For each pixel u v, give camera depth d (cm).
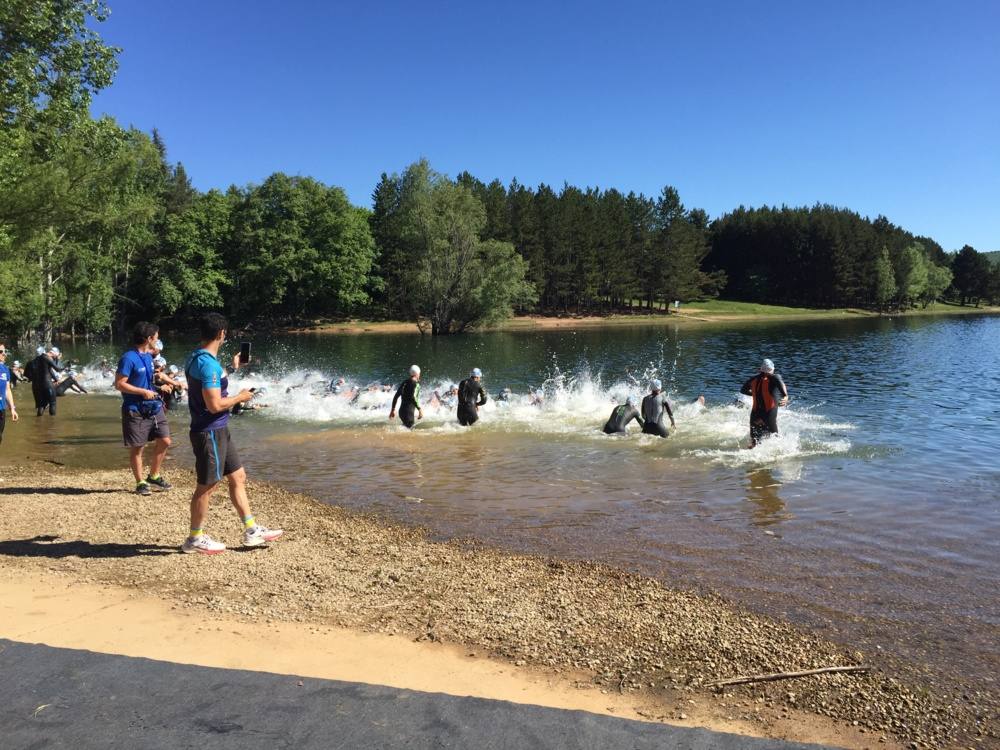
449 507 860
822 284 10169
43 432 1443
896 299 10712
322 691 313
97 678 322
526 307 8119
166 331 6269
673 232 8856
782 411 1667
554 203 8694
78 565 591
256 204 6556
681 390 2181
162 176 6506
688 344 4394
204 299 6172
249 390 646
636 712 383
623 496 911
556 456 1185
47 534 684
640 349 4025
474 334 6047
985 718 390
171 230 6184
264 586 556
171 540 677
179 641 442
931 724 383
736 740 282
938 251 14325
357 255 6794
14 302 3600
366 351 4100
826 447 1230
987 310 12206
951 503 859
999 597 565
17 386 2355
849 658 458
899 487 943
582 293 8412
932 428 1423
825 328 6331
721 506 855
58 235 3794
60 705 297
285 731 278
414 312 6688
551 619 509
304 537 715
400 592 559
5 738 269
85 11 2252
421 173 7438
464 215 6462
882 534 736
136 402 873
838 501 873
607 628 496
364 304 7244
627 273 8494
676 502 877
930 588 584
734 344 4331
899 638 490
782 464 1101
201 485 620
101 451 1239
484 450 1247
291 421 1585
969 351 3584
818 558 661
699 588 583
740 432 1402
